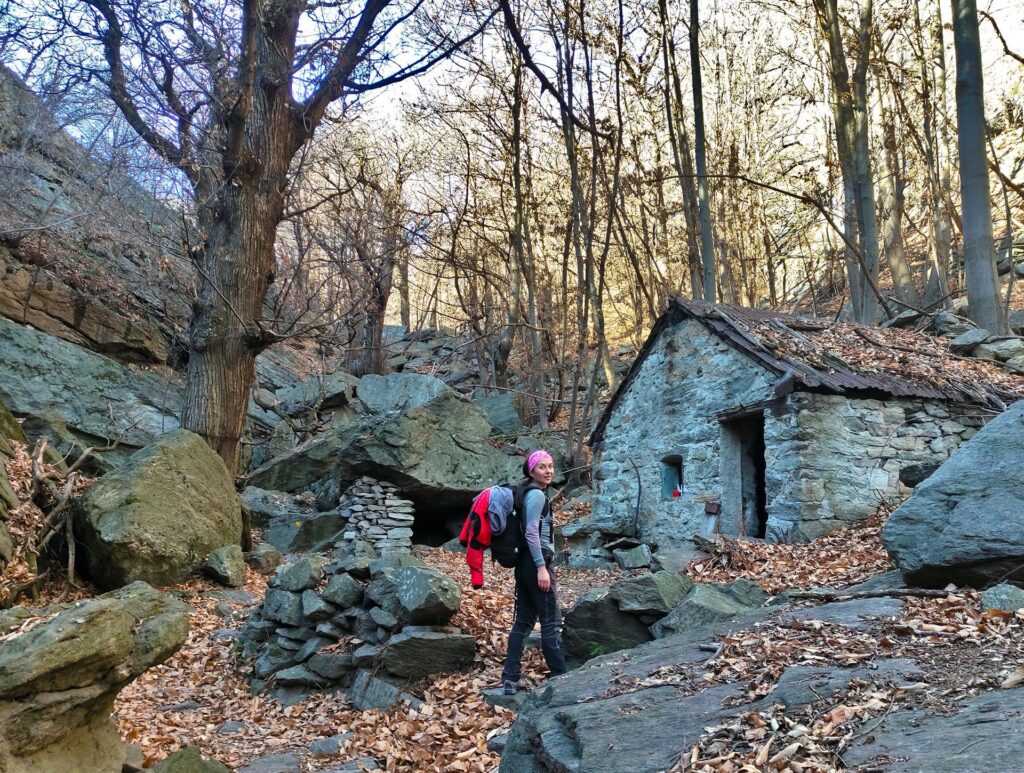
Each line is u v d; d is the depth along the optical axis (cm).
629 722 331
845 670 334
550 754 330
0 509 809
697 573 852
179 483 989
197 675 694
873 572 669
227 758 503
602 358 2077
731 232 2348
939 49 1884
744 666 370
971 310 1239
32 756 316
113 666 340
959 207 2056
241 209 1195
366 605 650
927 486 506
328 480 1414
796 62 2122
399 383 1923
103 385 1591
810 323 1165
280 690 640
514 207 2261
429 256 2192
